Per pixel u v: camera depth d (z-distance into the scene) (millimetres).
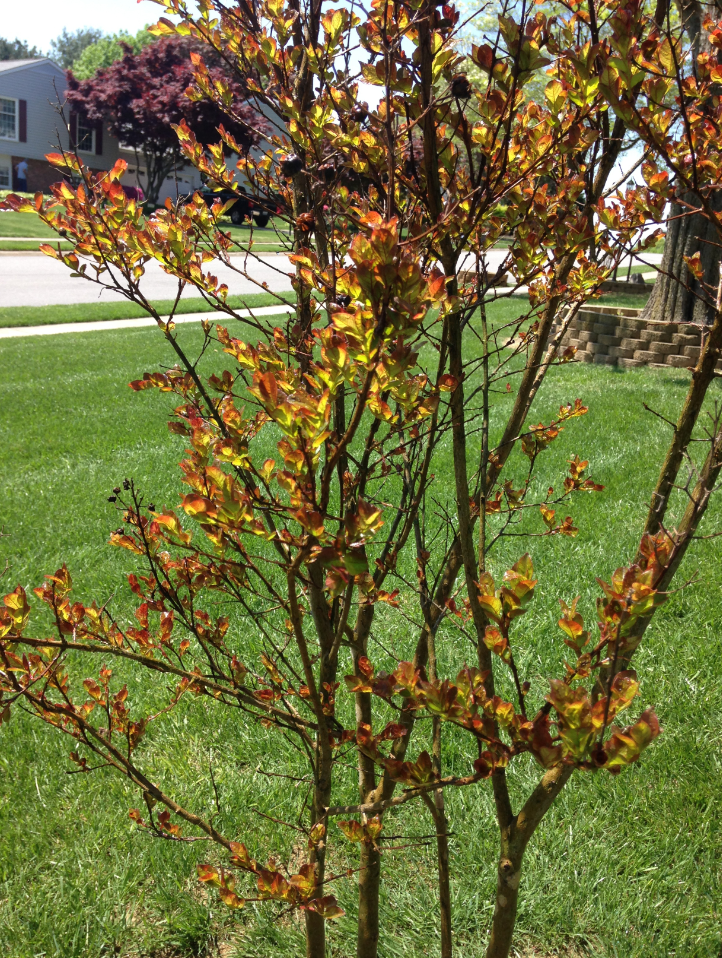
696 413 1347
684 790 2795
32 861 2602
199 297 16922
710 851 2578
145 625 1670
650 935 2311
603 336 10391
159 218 1522
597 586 4066
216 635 1684
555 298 1616
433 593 1771
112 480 5949
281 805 2791
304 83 1629
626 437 6613
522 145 1495
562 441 6465
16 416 7824
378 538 4402
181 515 4969
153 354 10883
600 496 5270
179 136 1771
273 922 2379
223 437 1474
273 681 1681
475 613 1349
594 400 7914
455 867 2574
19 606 1511
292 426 987
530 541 4602
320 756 1463
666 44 1132
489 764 1140
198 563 1575
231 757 3043
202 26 1698
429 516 4676
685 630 3744
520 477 5590
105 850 2637
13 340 12328
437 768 1553
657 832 2652
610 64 1136
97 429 7395
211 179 1774
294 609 1176
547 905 2404
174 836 1604
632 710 3232
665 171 1397
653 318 10398
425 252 1413
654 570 1156
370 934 1793
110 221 1502
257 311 15031
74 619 1598
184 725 3191
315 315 1556
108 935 2367
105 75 37688
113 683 3453
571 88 1324
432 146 1282
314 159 1638
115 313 14914
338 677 3373
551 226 1489
